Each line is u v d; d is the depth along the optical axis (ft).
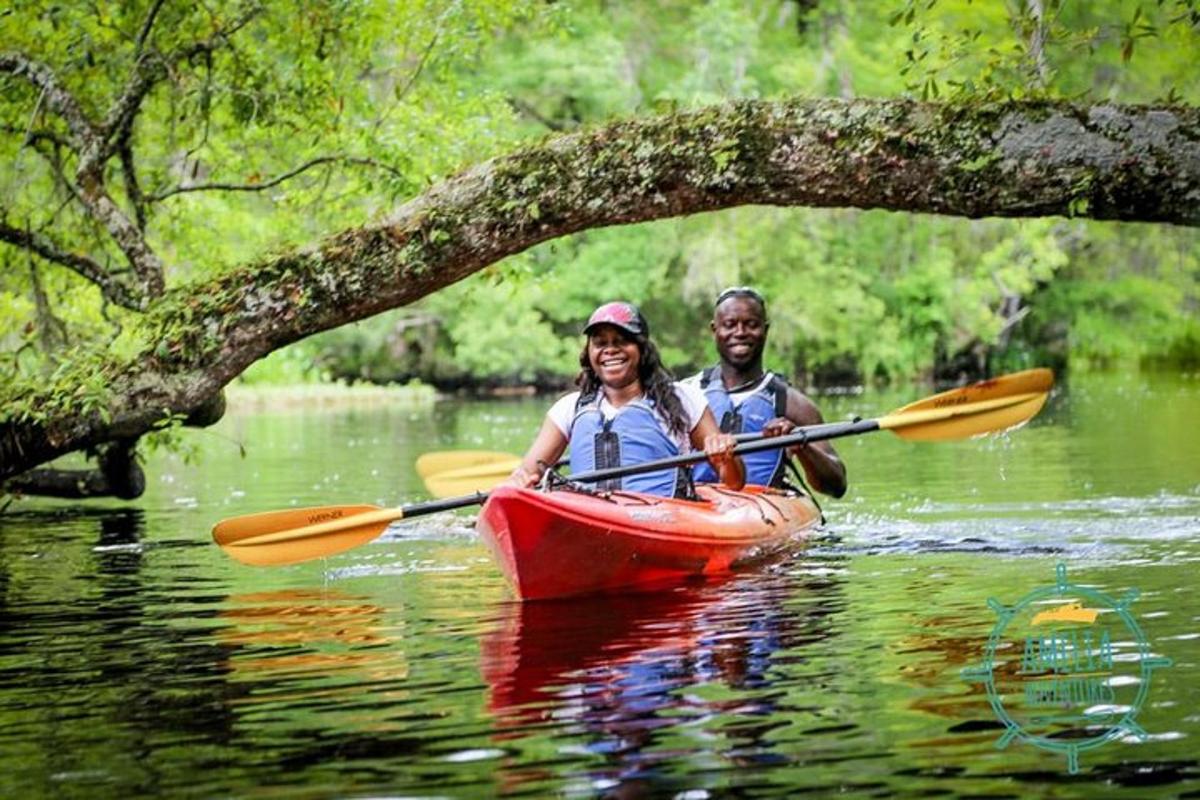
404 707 13.32
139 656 16.01
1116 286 111.45
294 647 16.25
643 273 100.48
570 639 16.21
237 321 22.26
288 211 32.76
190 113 30.32
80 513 31.50
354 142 30.94
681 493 22.41
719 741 11.96
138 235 26.23
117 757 12.01
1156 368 114.52
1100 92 73.46
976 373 105.09
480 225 21.75
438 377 104.37
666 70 103.65
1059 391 80.23
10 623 18.30
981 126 20.43
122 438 22.98
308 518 21.61
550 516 18.97
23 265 29.94
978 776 11.00
